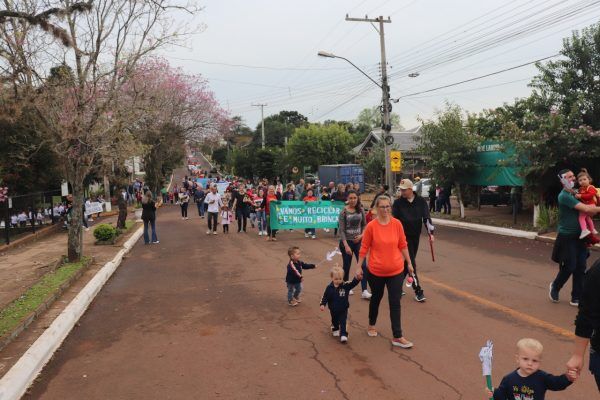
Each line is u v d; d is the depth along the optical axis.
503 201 25.50
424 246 14.09
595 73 17.02
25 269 11.96
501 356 5.65
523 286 8.98
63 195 21.94
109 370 5.68
